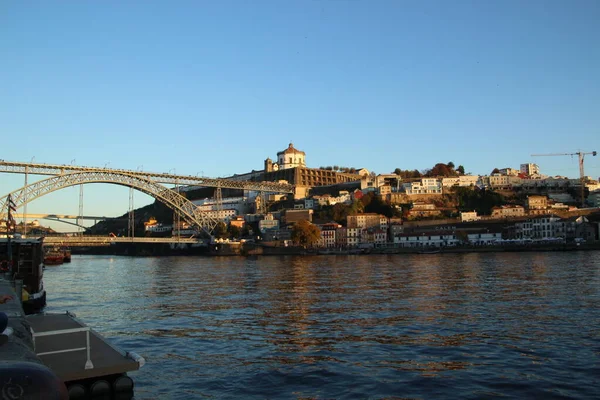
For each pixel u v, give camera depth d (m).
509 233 177.75
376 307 39.56
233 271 92.12
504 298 42.31
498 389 19.45
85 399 16.02
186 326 33.50
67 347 18.42
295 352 25.73
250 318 36.09
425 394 19.12
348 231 196.50
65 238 158.38
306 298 46.50
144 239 176.62
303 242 179.75
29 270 45.16
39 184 136.00
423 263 102.19
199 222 190.25
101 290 59.09
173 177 180.62
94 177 150.50
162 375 22.11
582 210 184.50
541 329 29.50
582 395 18.58
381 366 22.88
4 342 11.48
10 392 8.08
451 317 34.09
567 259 98.44
